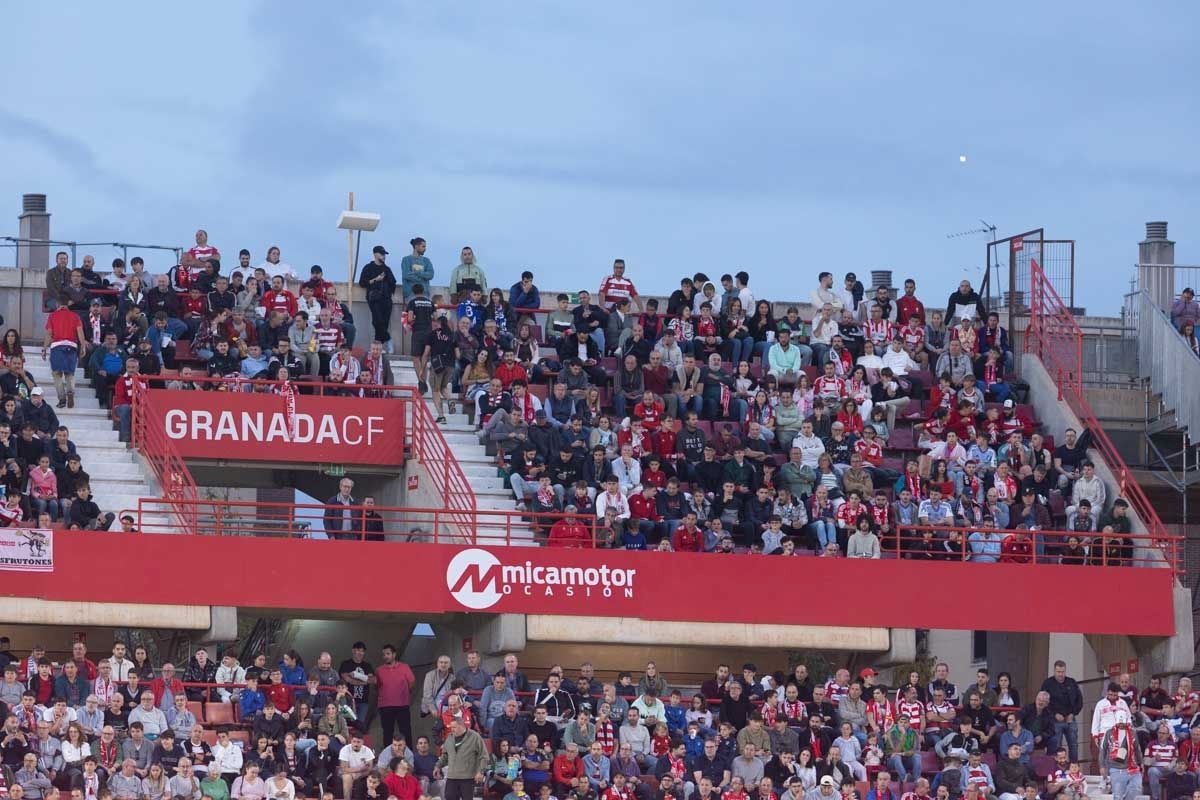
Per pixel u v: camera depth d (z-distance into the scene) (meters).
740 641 50.69
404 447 53.75
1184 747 48.31
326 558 48.88
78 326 52.91
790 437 54.88
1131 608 52.97
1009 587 52.28
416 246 59.25
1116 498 56.00
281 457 52.88
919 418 57.38
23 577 46.91
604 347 57.91
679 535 50.91
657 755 45.59
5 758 40.56
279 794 41.94
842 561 51.44
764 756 45.38
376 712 49.12
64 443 48.88
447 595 49.28
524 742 44.88
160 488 51.03
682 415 55.06
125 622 47.50
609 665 53.41
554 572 49.91
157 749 41.72
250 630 58.16
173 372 53.06
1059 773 47.44
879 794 45.03
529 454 52.31
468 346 55.81
